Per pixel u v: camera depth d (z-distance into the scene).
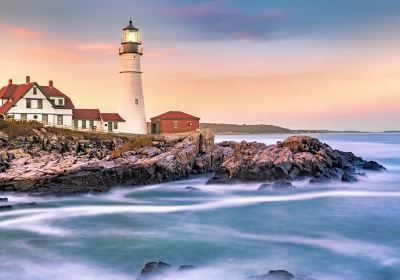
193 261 17.16
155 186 34.84
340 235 20.97
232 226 22.95
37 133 44.19
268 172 33.72
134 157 39.28
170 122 63.19
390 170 43.66
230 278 15.19
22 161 37.41
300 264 16.77
